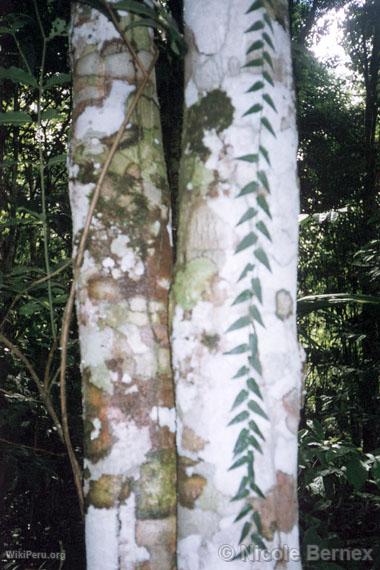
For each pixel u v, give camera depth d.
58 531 3.44
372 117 5.71
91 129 1.37
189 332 1.14
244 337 1.10
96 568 1.25
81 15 1.44
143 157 1.37
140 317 1.29
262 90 1.16
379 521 3.04
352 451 2.03
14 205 3.30
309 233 5.26
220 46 1.19
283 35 1.24
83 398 1.31
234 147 1.14
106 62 1.40
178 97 2.70
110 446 1.25
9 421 2.76
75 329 3.36
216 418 1.09
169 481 1.26
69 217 3.41
